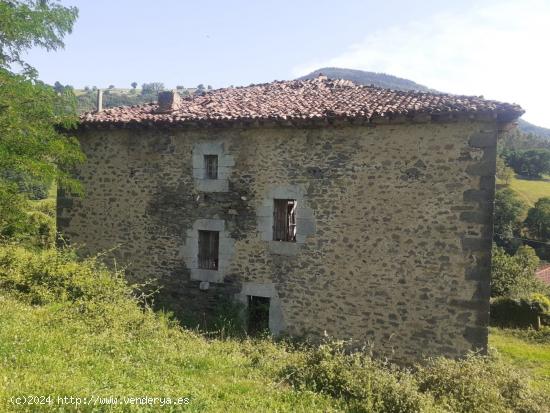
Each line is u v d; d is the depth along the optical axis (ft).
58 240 34.78
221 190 30.04
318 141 27.73
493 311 46.34
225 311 29.45
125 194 32.86
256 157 29.17
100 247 33.50
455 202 24.89
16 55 32.09
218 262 30.22
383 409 16.14
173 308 31.24
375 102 27.45
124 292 26.55
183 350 20.27
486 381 18.60
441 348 24.94
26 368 14.60
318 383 17.79
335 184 27.30
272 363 20.18
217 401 14.88
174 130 31.09
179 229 31.30
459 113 23.72
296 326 28.07
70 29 33.24
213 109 30.86
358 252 26.71
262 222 28.99
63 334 18.88
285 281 28.40
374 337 26.25
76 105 32.73
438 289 25.09
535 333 41.47
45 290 25.02
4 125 29.60
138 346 19.54
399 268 25.85
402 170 25.88
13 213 34.58
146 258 32.19
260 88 36.63
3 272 27.14
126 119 31.35
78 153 31.89
